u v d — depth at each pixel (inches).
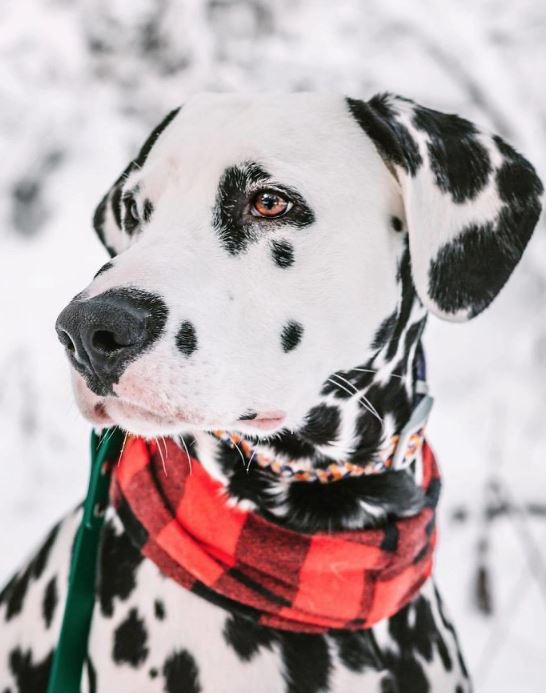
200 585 26.5
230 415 25.1
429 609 28.8
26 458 63.5
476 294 26.6
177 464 27.1
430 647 28.5
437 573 48.0
